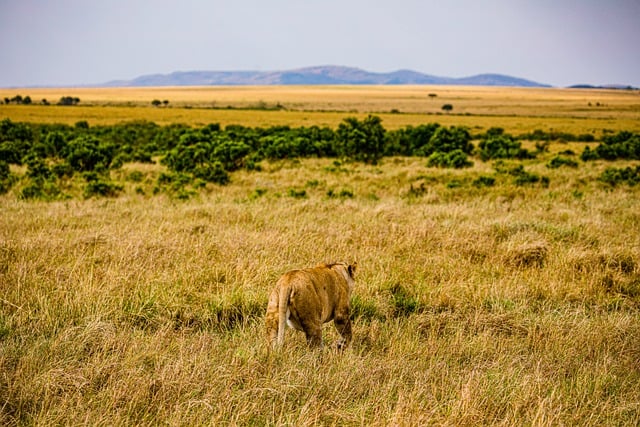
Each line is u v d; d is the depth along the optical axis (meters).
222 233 29.41
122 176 66.88
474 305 21.58
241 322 19.45
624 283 24.72
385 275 23.80
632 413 13.78
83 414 12.13
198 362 14.48
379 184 60.22
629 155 96.69
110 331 16.66
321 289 16.38
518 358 16.44
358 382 14.29
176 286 21.17
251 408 12.55
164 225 31.34
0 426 11.66
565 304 22.38
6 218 33.88
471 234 31.39
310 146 100.69
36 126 165.88
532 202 46.25
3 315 17.98
